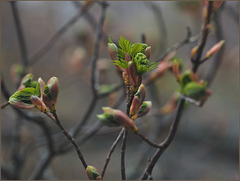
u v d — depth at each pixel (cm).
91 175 46
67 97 229
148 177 49
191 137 173
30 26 240
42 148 92
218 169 151
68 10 153
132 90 45
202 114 176
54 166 152
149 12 105
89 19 84
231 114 171
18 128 81
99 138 190
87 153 176
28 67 76
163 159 125
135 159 98
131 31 90
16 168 78
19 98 45
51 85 45
